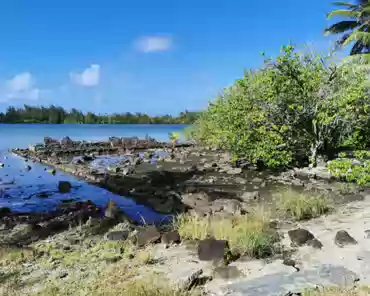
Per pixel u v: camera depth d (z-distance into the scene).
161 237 5.95
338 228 6.12
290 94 11.59
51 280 4.50
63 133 49.22
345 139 11.77
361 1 20.19
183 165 15.49
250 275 4.49
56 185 11.79
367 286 3.95
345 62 12.38
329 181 10.52
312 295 3.75
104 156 20.42
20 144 29.27
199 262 4.97
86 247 5.82
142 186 11.00
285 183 10.84
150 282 4.19
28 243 6.09
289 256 5.05
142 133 49.50
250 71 14.54
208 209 7.79
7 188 11.23
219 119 15.30
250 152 12.38
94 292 4.09
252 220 6.42
